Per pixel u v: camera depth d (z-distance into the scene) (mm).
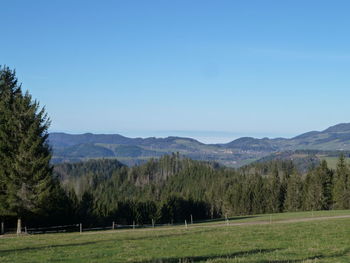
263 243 23984
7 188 41250
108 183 195500
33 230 48625
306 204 109188
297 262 16938
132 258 19156
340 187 103812
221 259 17922
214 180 171875
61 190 58781
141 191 178250
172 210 108875
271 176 127500
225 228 36969
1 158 41156
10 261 19078
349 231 29219
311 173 115938
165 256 19703
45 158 42000
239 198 125438
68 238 31766
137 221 99562
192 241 25828
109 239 29141
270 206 119938
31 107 42906
